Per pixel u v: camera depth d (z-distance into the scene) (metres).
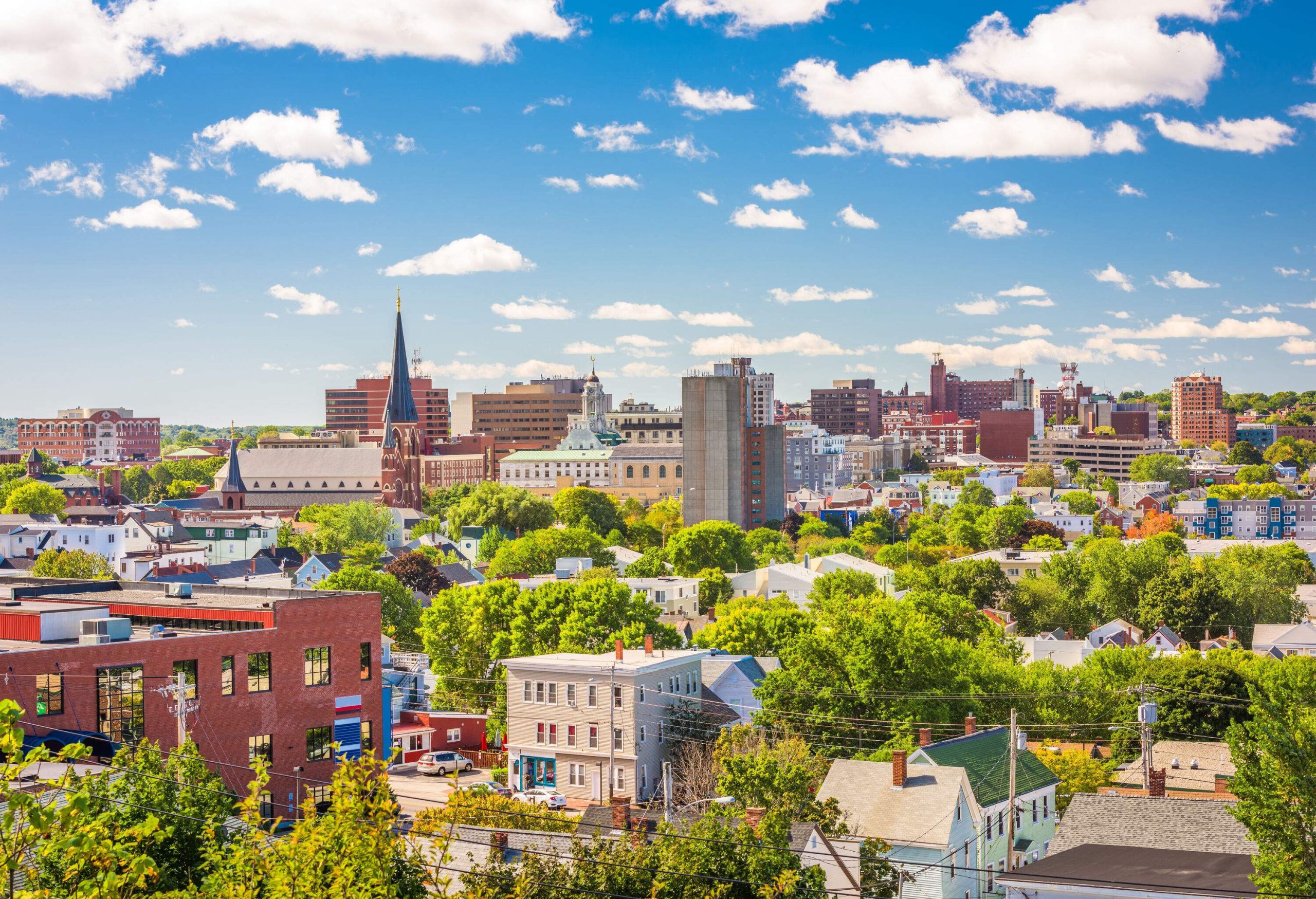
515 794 96.81
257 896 39.97
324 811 83.31
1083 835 64.19
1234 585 195.75
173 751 51.75
